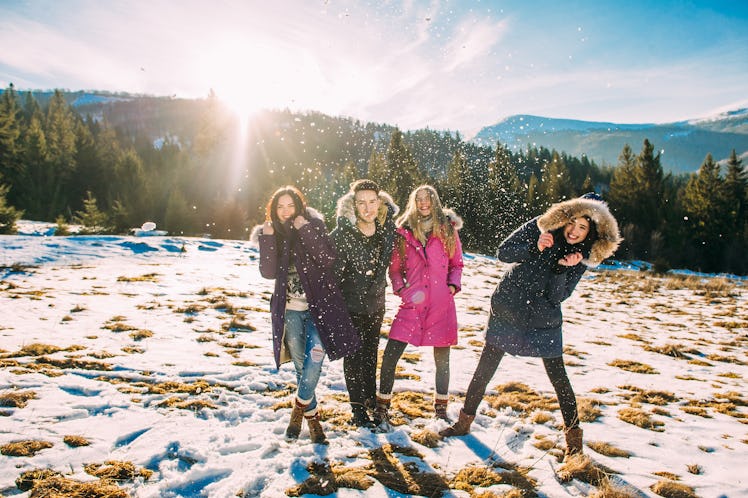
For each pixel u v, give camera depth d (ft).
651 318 32.42
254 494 7.29
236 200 149.59
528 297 9.73
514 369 16.99
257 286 32.09
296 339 9.82
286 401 11.59
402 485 7.80
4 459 7.61
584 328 27.40
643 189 144.66
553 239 9.69
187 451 8.34
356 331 10.84
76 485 6.98
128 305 22.24
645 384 16.02
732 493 8.06
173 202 135.54
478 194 113.50
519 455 9.34
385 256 10.93
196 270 37.17
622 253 117.08
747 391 15.66
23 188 149.38
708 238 131.85
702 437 11.04
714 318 32.99
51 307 20.33
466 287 43.27
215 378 13.01
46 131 206.90
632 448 10.14
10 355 13.32
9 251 36.70
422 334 11.14
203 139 244.42
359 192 10.61
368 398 11.25
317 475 7.94
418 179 138.92
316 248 9.43
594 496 7.63
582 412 12.34
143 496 6.89
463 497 7.51
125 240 47.73
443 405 11.45
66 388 11.25
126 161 187.62
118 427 9.28
